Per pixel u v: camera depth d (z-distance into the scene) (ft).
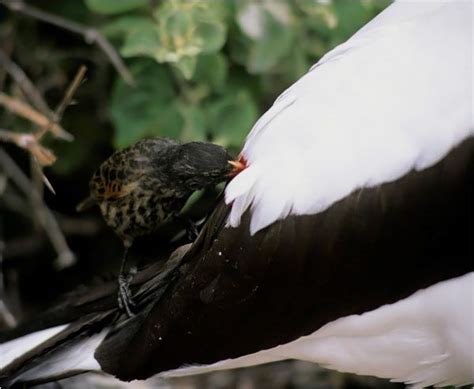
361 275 21.54
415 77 21.45
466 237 21.16
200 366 22.53
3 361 23.31
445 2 22.49
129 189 23.65
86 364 23.08
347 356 22.72
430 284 21.49
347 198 21.26
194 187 23.11
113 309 23.36
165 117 29.48
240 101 29.89
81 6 32.68
